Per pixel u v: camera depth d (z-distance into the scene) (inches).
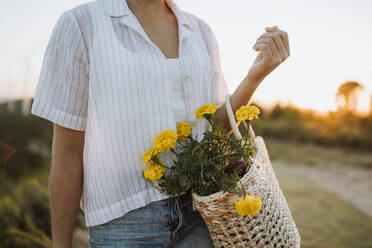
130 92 35.6
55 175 37.2
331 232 179.3
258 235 33.9
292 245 36.8
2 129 173.3
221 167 33.0
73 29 35.6
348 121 649.6
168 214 37.6
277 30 40.1
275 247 35.4
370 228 185.3
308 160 474.6
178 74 38.5
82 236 106.3
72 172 37.8
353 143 570.9
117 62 35.3
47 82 35.5
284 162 463.5
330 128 656.4
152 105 36.4
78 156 38.2
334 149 578.6
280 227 35.9
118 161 36.4
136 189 36.9
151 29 39.8
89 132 36.7
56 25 35.9
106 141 36.1
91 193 37.8
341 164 447.2
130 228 37.1
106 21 36.3
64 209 37.8
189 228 39.2
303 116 834.8
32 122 189.6
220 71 47.8
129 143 36.1
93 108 36.0
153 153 33.9
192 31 43.2
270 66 40.0
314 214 213.5
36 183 137.9
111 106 35.5
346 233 177.8
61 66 35.4
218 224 33.4
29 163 172.2
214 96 45.2
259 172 34.5
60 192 37.4
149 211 37.1
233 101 42.9
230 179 31.9
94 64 35.5
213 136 34.1
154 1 40.1
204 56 42.4
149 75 36.1
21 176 154.3
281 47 39.8
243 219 32.9
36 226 107.0
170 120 37.1
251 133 41.1
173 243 38.4
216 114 44.2
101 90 35.5
